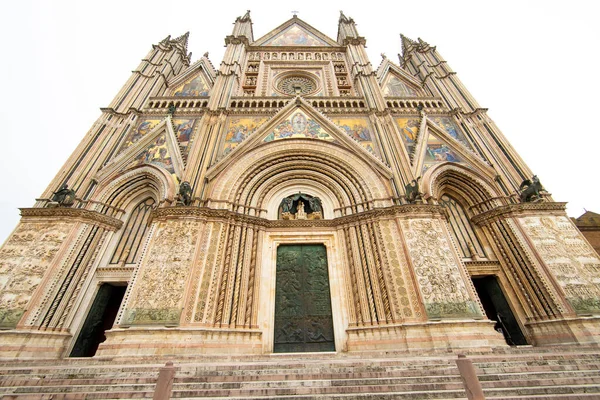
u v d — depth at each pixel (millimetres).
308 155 19797
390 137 20484
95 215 15445
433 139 20812
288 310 14734
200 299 12906
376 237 15414
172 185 16891
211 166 18344
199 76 27453
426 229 15055
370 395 6441
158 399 5035
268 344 13547
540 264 14242
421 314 12719
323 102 23672
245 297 14078
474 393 5043
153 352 11000
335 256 16344
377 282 14211
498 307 15422
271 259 16188
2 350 10977
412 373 7672
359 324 13531
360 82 25812
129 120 20531
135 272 13328
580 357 8914
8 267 12922
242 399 6434
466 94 24281
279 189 19297
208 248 14344
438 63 28359
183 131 20547
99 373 8109
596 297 12984
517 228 15688
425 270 13711
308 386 7133
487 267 15945
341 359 9984
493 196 17484
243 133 20859
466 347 11500
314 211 18297
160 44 29469
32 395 6770
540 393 6605
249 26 35750
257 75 28688
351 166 18938
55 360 10422
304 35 35344
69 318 13039
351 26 35062
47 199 15523
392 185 17594
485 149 19734
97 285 14711
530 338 13836
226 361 10336
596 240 26266
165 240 14180
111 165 17781
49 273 13016
